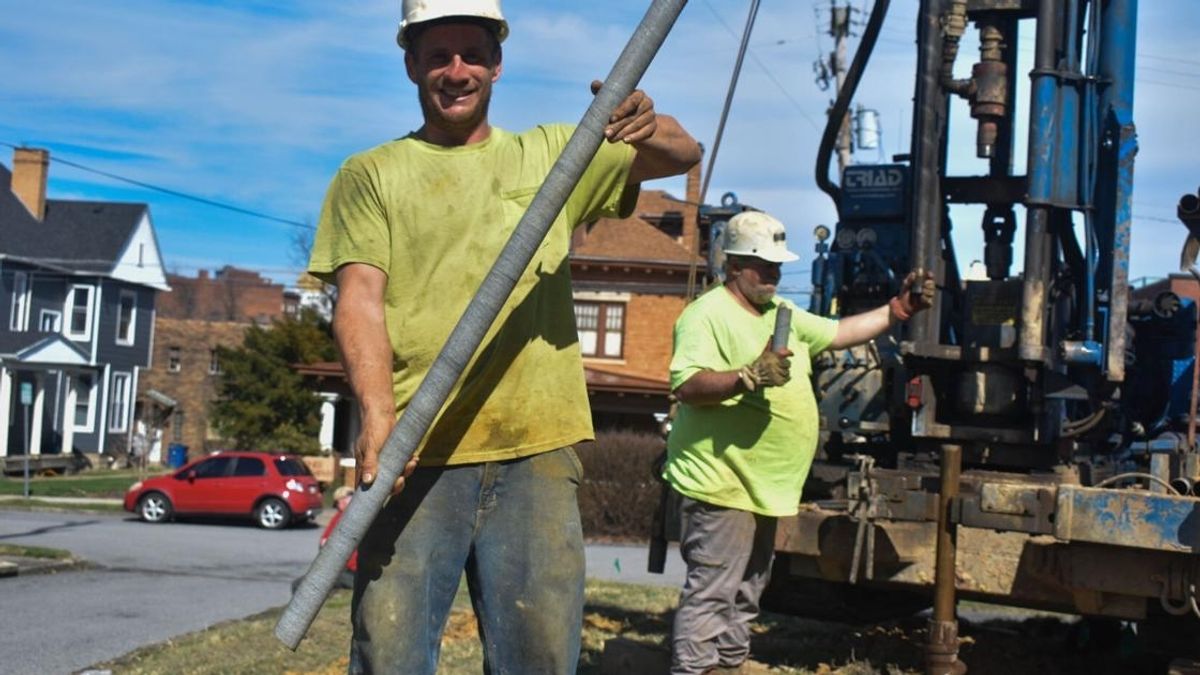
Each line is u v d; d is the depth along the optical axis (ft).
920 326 24.09
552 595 10.25
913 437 24.99
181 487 86.02
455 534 10.31
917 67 24.64
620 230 121.39
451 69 10.20
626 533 79.20
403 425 9.18
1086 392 23.45
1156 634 21.68
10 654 29.78
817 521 21.76
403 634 10.12
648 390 104.37
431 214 10.28
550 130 10.78
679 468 19.34
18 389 144.66
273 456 87.20
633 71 9.28
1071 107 23.30
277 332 133.18
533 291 10.39
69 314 154.92
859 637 27.81
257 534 79.10
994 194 24.97
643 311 118.01
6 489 112.06
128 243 159.33
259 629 32.01
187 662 26.91
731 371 17.83
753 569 19.71
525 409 10.33
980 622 34.04
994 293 24.61
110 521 85.51
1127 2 23.88
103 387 156.87
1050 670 25.49
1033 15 24.39
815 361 26.14
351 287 10.19
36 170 155.33
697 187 127.13
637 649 22.95
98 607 39.60
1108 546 19.54
